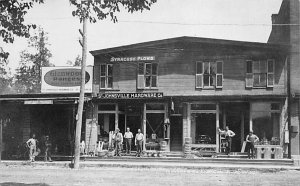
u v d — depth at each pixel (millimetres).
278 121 26766
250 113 27031
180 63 28453
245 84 27406
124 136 27312
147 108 28703
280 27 31562
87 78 28875
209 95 27375
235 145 27734
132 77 29016
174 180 17969
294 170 21953
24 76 51969
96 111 29156
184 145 27312
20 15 9133
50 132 30656
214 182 17250
